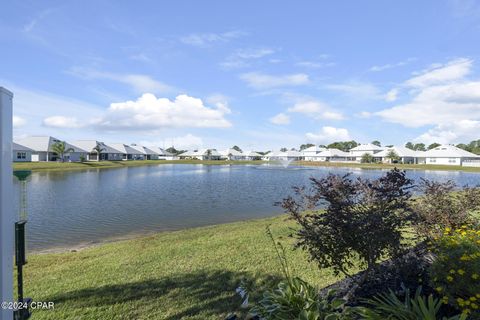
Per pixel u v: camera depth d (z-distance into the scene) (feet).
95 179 105.81
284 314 9.11
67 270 19.20
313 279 16.02
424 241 15.23
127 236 33.88
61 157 192.65
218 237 27.37
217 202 58.70
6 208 7.11
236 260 19.81
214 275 17.13
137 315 12.73
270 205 55.26
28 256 24.00
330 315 8.69
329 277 16.29
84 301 14.06
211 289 15.19
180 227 38.32
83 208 51.70
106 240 32.17
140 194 69.62
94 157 239.91
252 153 362.53
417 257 13.64
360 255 12.50
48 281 17.10
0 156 6.75
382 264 13.84
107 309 13.26
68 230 36.65
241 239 25.95
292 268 17.88
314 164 248.73
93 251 24.86
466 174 144.56
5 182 7.03
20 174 8.82
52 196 65.72
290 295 9.58
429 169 184.44
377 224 11.17
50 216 45.09
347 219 11.45
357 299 11.67
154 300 14.08
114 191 74.95
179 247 23.97
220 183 96.63
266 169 186.50
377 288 12.40
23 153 168.66
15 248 8.23
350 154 296.30
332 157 299.99
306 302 9.24
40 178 106.63
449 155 225.97
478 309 9.31
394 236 11.50
